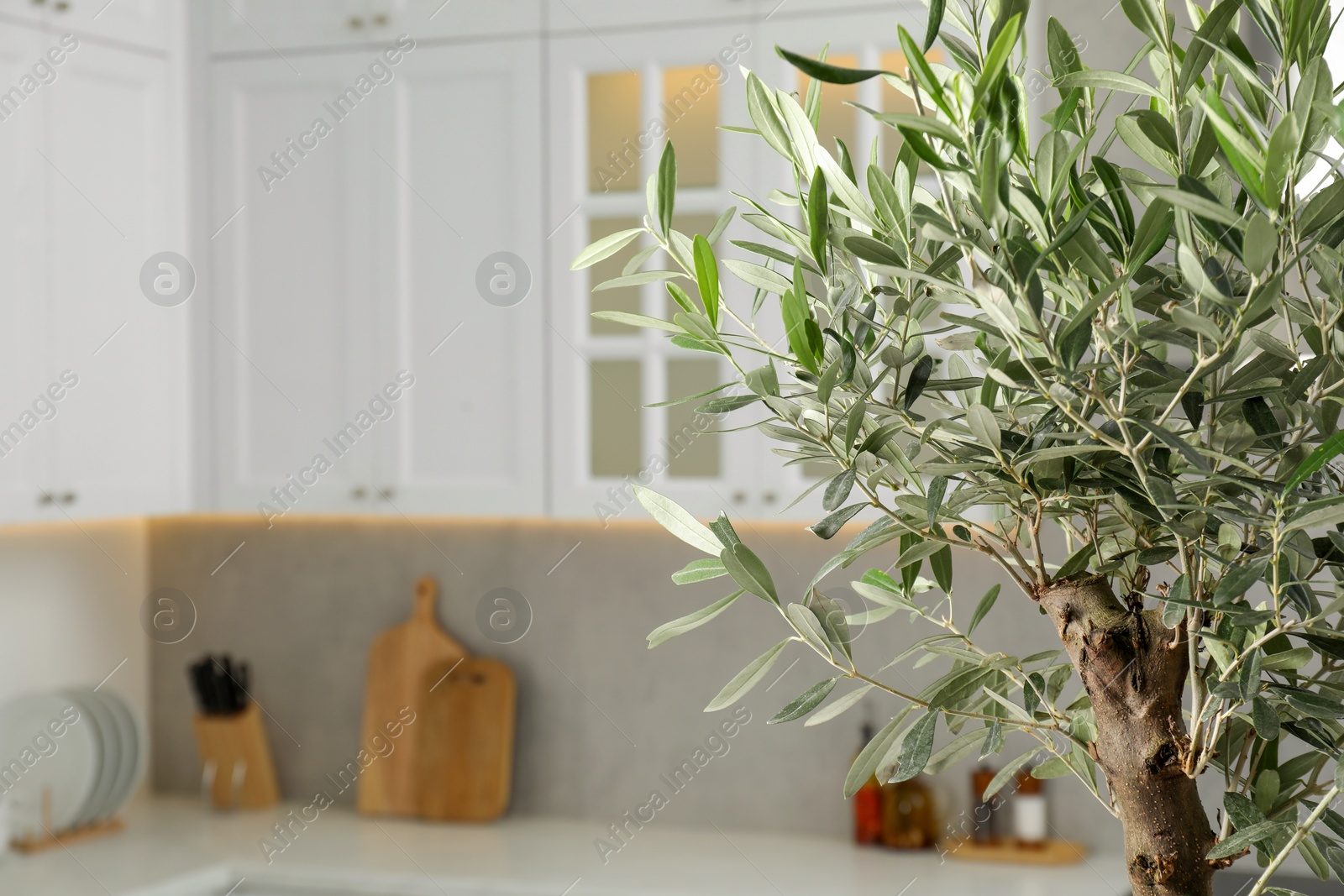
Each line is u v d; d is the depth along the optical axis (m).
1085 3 2.05
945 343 0.65
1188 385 0.51
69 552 2.68
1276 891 0.60
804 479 2.19
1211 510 0.53
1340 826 0.58
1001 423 0.63
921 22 2.07
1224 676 0.57
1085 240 0.54
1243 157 0.45
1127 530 0.70
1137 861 0.62
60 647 2.65
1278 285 0.46
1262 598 1.83
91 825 2.58
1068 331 0.50
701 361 2.33
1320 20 0.53
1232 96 0.79
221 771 2.73
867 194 0.66
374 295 2.42
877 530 0.63
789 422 0.65
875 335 0.68
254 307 2.50
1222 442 0.62
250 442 2.51
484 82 2.34
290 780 2.76
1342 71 1.70
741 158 2.18
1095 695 0.64
